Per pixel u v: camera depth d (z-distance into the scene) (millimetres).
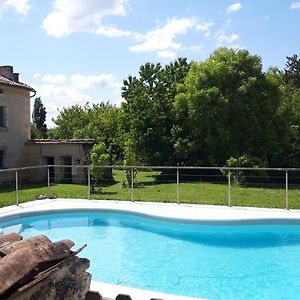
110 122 44438
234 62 29156
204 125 28844
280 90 29703
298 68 44469
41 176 26234
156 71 32094
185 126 30172
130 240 11969
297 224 12133
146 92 31234
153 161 30984
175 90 31516
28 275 3816
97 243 11695
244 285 8500
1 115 25000
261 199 16812
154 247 11250
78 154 25016
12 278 3621
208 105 28609
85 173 24891
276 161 31500
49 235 12523
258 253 10617
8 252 4059
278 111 30062
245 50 29625
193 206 14375
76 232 12883
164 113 30828
